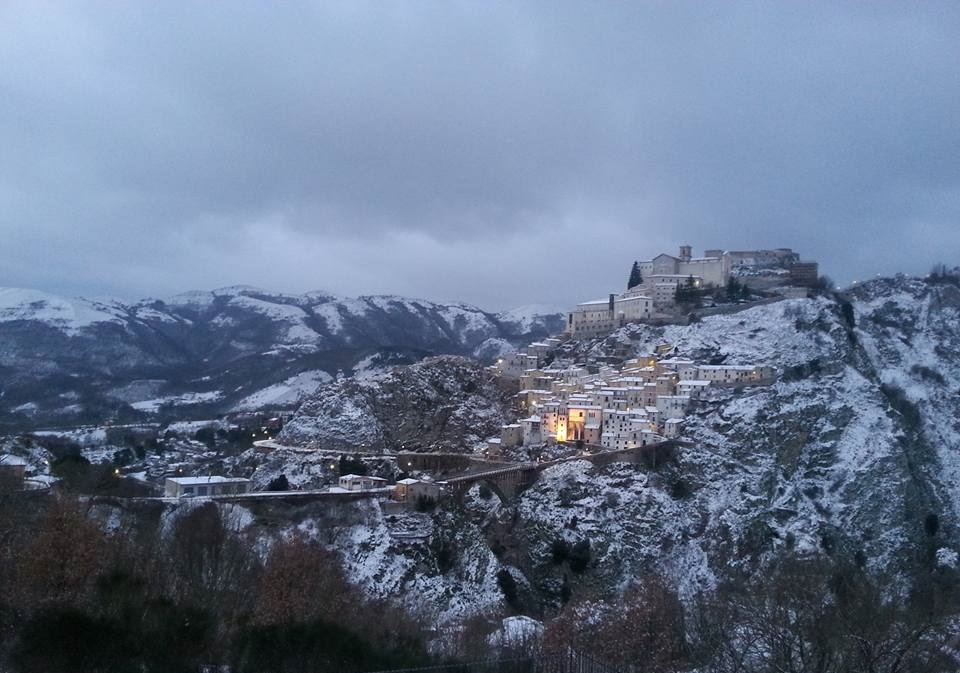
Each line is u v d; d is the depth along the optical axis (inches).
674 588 5861.2
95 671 2228.1
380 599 4936.0
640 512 7175.2
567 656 2778.1
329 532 6053.2
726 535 6998.0
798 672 2472.9
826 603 3019.2
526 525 7052.2
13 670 2171.5
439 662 2655.0
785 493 7357.3
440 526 6811.0
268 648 2519.7
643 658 3639.3
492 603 5920.3
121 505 5211.6
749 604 3225.9
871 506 7426.2
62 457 7007.9
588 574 6643.7
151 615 2512.3
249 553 4530.0
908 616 2578.7
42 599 2508.6
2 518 3543.3
